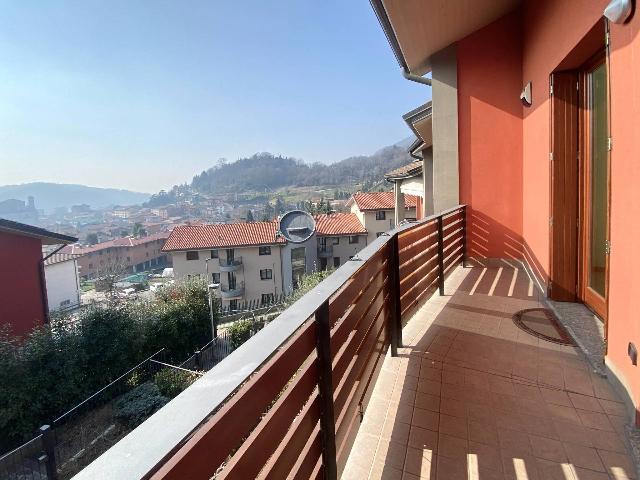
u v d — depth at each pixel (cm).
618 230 200
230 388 68
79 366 750
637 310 179
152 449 53
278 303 2053
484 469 160
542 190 398
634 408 183
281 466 97
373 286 205
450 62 525
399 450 172
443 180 536
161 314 1024
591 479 153
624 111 189
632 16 177
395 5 380
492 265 527
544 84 381
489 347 274
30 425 670
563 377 231
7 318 862
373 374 206
